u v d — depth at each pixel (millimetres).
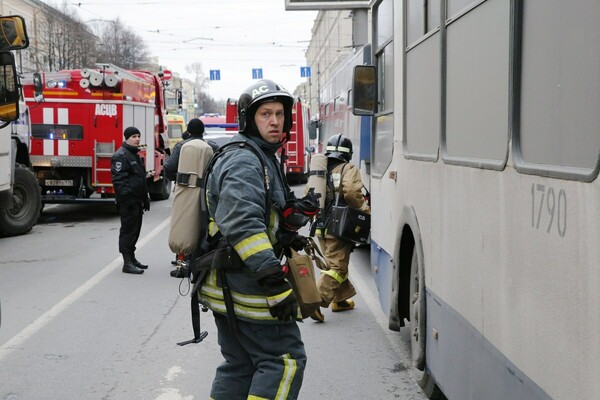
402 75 5734
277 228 3730
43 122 16359
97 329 7355
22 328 7379
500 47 3336
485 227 3500
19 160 14633
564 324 2547
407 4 5629
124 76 17047
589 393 2355
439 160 4484
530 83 2963
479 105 3668
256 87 3779
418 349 5031
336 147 7695
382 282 6750
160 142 20734
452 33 4234
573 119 2535
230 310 3625
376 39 7219
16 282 9734
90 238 13953
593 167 2359
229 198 3502
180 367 6148
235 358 3865
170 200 21656
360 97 7227
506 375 3160
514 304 3066
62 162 16438
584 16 2467
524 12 3043
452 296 4156
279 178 3812
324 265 3977
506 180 3193
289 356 3654
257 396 3576
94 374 5973
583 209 2410
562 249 2570
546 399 2701
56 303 8484
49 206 20469
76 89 16328
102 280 9859
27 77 16281
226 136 24016
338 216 7527
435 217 4598
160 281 9812
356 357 6477
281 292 3449
